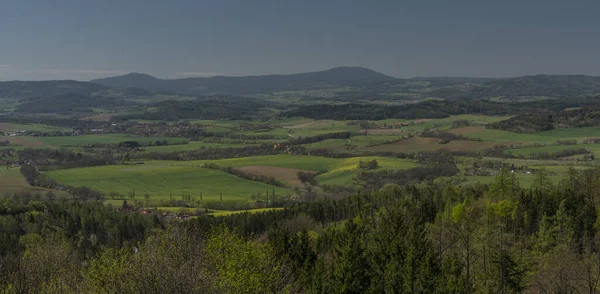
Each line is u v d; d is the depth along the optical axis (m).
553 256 60.53
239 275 36.59
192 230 42.81
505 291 54.38
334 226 90.75
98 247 94.06
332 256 66.19
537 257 63.59
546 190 94.94
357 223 71.75
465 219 77.38
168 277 28.50
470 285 53.22
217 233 43.78
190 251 36.31
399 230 61.06
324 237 78.00
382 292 54.06
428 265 51.47
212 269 34.12
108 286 30.94
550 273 54.25
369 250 58.84
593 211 81.38
